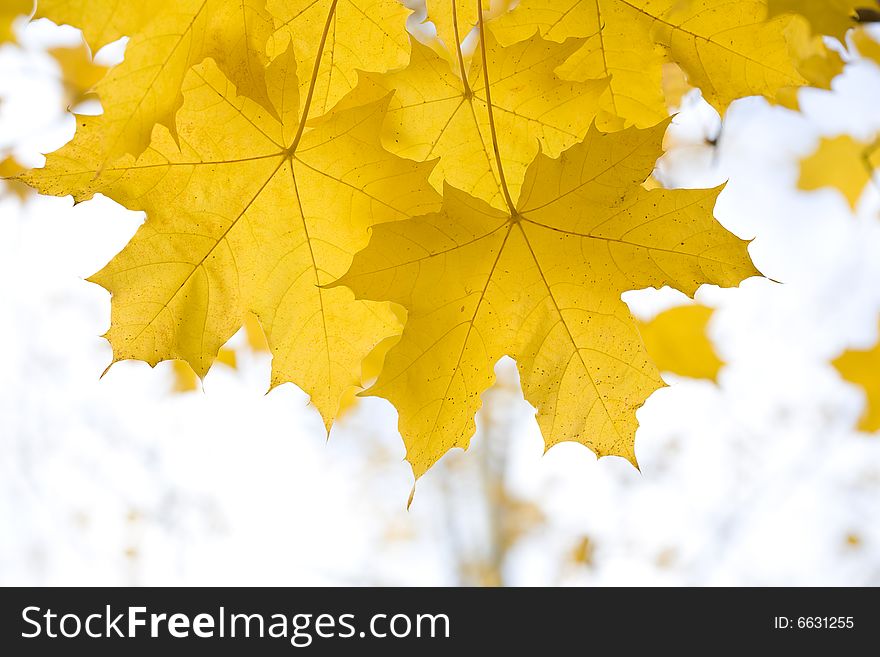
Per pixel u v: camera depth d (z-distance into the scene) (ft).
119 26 1.98
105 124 1.99
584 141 2.08
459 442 2.11
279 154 2.13
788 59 2.21
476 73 2.18
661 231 2.09
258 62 2.05
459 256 2.10
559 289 2.13
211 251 2.14
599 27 2.22
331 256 2.18
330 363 2.21
